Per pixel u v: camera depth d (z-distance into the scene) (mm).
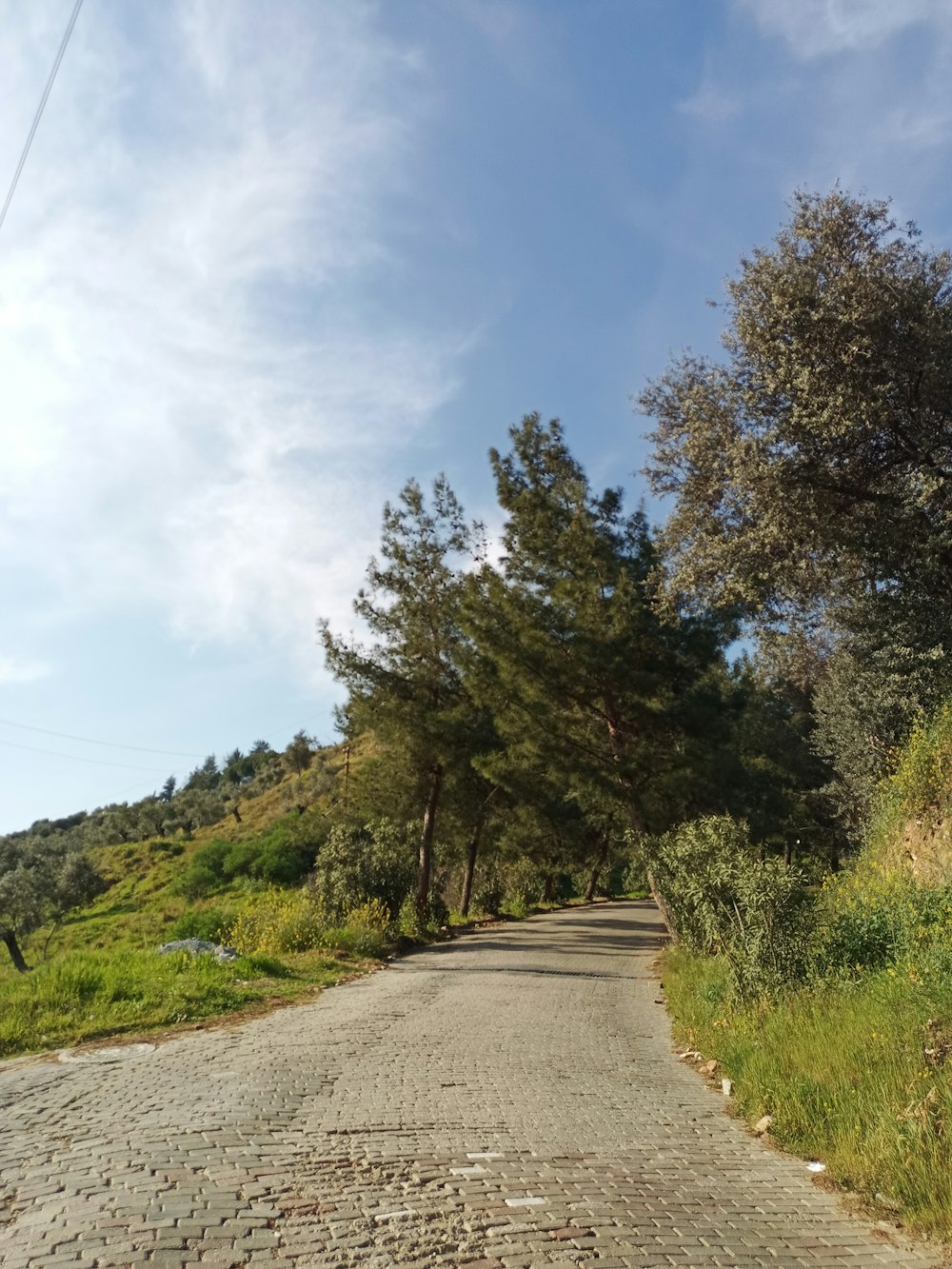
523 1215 4363
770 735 32875
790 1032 8133
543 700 20578
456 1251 3865
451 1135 5777
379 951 18562
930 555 15094
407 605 26734
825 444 14914
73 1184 4504
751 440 15203
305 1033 9430
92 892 63906
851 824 24859
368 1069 7758
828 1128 6180
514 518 21719
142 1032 9367
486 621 20672
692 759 19625
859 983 8930
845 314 14055
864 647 19781
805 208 15320
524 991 13766
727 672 28844
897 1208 4988
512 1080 7742
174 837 83312
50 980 10891
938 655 16391
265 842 61188
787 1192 5254
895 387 14523
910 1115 5676
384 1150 5312
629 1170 5352
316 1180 4684
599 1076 8211
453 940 23984
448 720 25938
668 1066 8953
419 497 27031
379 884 22781
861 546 15711
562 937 25297
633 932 27391
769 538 15188
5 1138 5414
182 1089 6715
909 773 14344
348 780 29812
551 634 20328
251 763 136750
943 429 14727
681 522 17234
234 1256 3693
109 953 14273
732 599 16625
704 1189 5133
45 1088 6781
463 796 30422
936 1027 6848
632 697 20172
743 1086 7500
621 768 19766
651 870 16188
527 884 42875
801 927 9836
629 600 19312
